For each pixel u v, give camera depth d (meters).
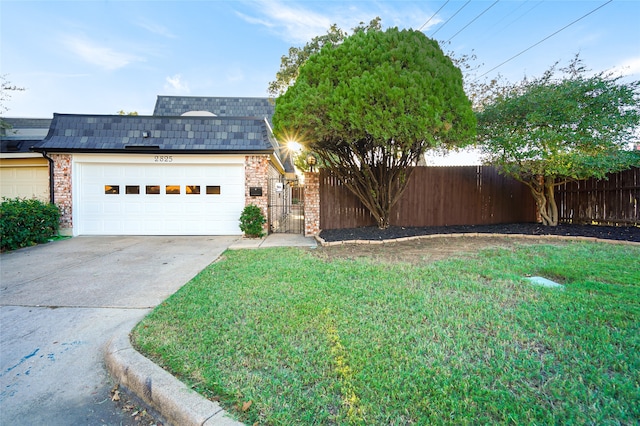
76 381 2.42
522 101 8.16
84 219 9.64
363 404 1.89
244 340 2.72
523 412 1.78
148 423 2.01
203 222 9.88
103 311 3.68
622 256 5.47
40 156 10.13
